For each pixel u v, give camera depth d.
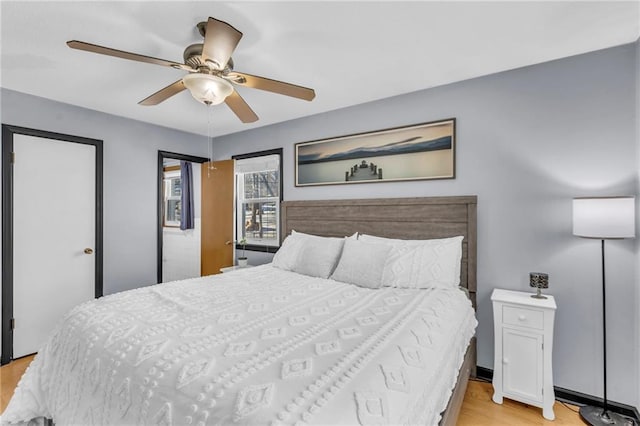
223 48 1.50
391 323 1.48
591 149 2.06
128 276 3.47
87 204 3.16
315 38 1.89
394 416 0.91
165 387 0.99
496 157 2.39
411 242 2.55
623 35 1.88
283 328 1.41
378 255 2.33
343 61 2.19
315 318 1.55
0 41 1.92
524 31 1.83
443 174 2.61
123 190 3.43
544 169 2.22
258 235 4.05
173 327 1.40
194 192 4.86
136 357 1.16
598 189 2.04
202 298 1.88
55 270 2.96
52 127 2.92
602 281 1.94
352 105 3.09
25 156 2.78
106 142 3.30
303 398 0.89
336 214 3.13
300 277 2.54
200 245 4.71
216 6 1.58
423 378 1.15
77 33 1.82
